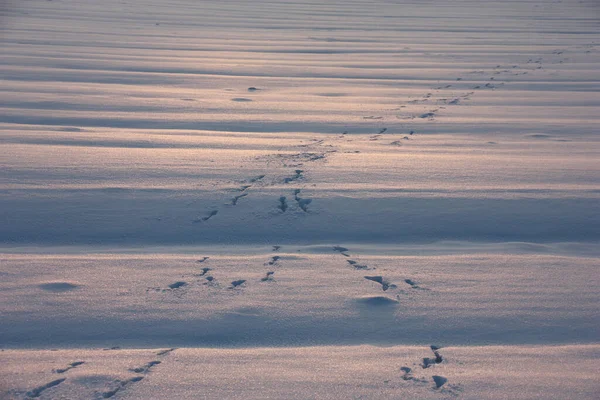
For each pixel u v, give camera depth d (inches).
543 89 592.4
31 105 457.7
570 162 344.2
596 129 433.7
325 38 951.6
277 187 291.6
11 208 264.5
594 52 831.1
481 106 512.1
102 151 342.6
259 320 183.6
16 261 222.1
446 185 299.9
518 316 187.3
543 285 207.9
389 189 292.4
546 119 465.4
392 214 268.2
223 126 420.8
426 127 433.4
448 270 219.3
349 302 194.5
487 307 192.4
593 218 267.4
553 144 391.2
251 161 331.0
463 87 598.9
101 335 175.5
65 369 153.3
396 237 252.5
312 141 384.2
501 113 485.4
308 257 230.1
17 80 551.8
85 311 186.9
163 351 164.9
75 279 207.9
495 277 213.6
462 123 446.3
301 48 840.3
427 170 321.7
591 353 166.4
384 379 150.5
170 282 206.8
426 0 1733.5
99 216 262.4
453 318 185.8
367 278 212.1
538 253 237.5
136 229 254.5
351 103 512.1
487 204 278.1
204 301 193.8
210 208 270.7
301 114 463.8
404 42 924.0
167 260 225.6
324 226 258.7
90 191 283.0
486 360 161.5
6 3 1205.7
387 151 362.0
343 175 310.0
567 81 629.9
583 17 1338.6
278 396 142.6
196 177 303.6
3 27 892.6
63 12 1130.0
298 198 280.2
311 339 175.2
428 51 831.7
